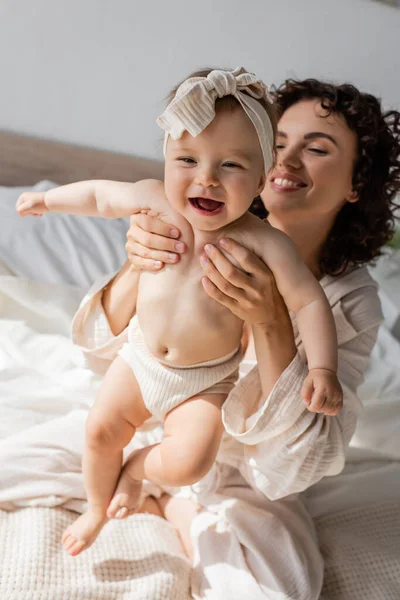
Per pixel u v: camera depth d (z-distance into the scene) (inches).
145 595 40.4
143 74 86.9
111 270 71.7
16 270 67.9
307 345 37.5
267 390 40.7
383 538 51.8
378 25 88.4
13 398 53.8
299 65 89.6
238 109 34.1
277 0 85.0
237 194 34.4
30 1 79.7
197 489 48.6
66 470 47.9
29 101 85.2
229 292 37.1
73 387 56.7
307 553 45.9
